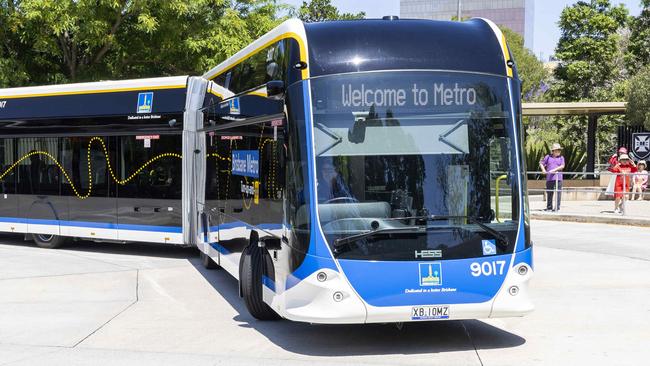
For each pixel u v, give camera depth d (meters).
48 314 8.77
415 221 6.59
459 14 30.69
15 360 6.75
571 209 20.94
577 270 11.51
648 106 26.11
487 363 6.54
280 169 7.08
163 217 13.24
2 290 10.30
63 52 20.20
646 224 17.58
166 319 8.51
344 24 7.17
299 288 6.63
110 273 11.75
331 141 6.73
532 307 6.78
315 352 6.97
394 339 7.46
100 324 8.23
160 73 22.08
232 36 20.56
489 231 6.67
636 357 6.71
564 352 6.90
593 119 28.84
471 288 6.57
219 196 10.32
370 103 6.82
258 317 8.38
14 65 19.48
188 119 12.98
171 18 19.80
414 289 6.48
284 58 7.20
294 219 6.74
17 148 14.89
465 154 6.82
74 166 14.20
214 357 6.81
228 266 9.66
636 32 37.62
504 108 6.99
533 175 28.88
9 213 15.02
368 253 6.48
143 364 6.59
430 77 6.91
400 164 6.73
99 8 18.88
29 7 18.09
